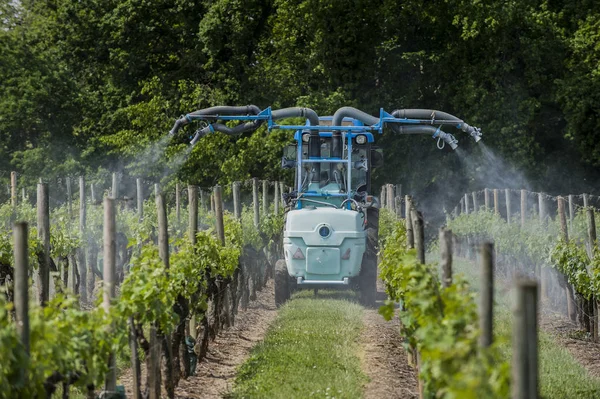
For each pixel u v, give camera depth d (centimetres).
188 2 9294
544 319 4088
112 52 9375
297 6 9012
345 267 4159
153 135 8794
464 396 1252
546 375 2753
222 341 3491
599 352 3316
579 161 9569
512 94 8950
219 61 9381
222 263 3397
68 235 4044
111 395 2128
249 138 8794
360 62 9244
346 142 4450
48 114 9431
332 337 3375
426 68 9162
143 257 2516
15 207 5156
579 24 9406
